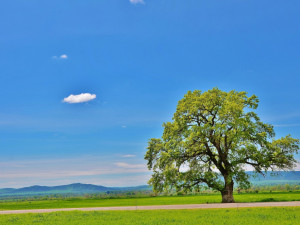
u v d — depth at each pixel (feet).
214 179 150.61
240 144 146.82
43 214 113.19
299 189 292.61
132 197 278.87
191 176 149.79
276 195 198.59
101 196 308.81
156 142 171.83
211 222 77.66
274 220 77.61
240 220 79.41
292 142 146.82
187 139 150.10
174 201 185.37
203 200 186.70
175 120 158.51
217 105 155.43
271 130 152.56
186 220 82.74
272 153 149.07
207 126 146.92
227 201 148.87
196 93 162.09
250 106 156.15
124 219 89.81
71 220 91.97
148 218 89.66
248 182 146.41
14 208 167.32
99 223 82.69
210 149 158.30
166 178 152.35
